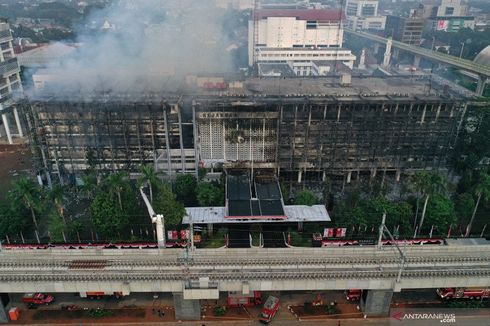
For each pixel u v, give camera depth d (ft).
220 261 278.87
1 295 268.00
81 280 257.34
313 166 410.31
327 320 272.92
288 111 390.63
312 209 351.46
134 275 261.65
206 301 288.10
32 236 330.54
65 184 410.11
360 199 361.51
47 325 266.98
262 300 287.28
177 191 376.27
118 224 316.60
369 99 392.47
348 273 263.29
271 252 287.89
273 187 380.78
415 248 292.61
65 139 399.85
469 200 336.29
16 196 313.32
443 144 408.46
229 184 380.99
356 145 404.16
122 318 272.72
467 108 414.41
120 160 409.69
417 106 394.73
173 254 286.87
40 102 381.81
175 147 412.57
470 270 268.00
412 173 419.95
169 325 268.62
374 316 276.62
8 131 517.96
